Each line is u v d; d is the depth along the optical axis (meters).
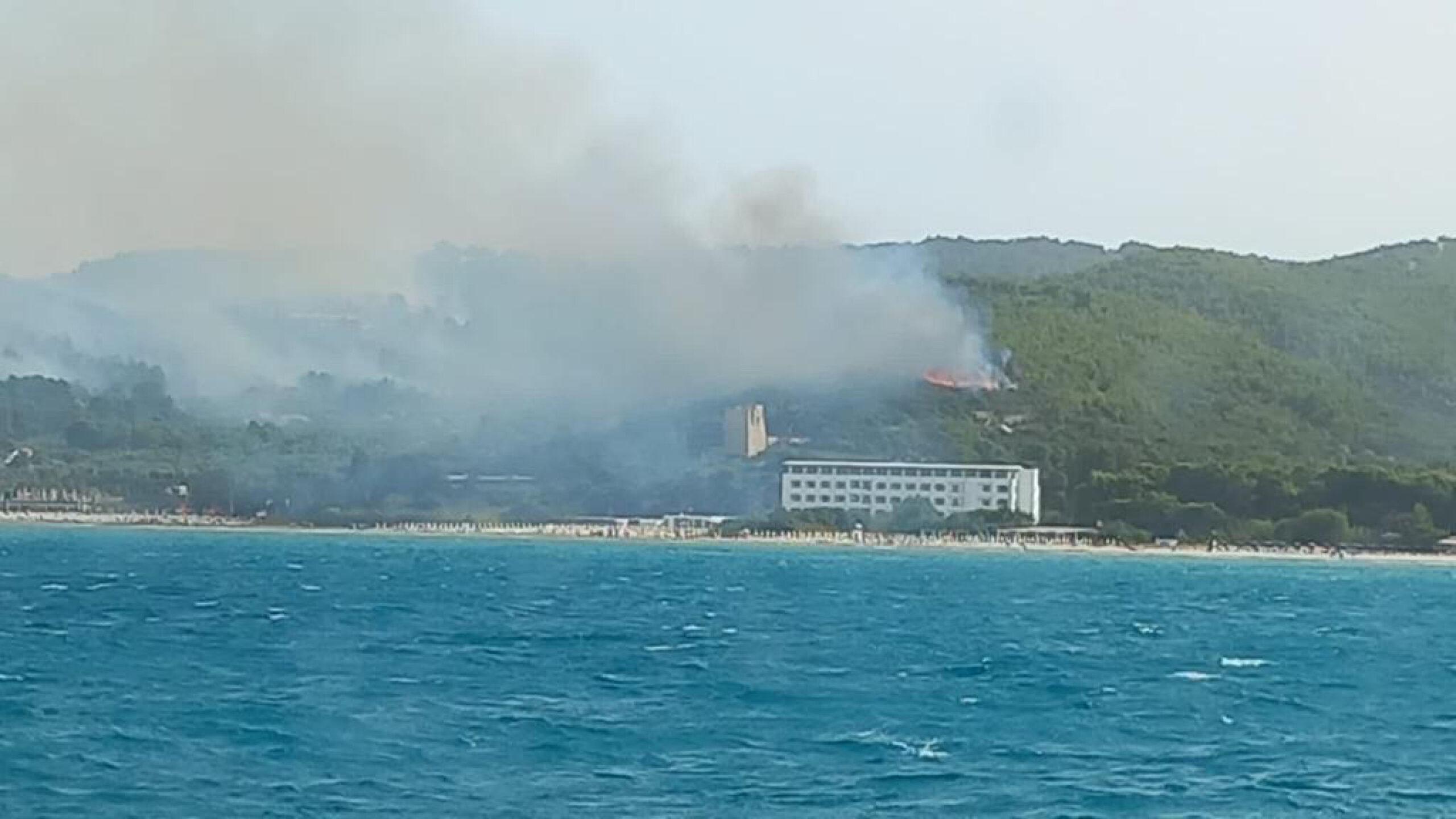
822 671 76.50
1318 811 44.09
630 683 69.50
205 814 40.44
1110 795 45.09
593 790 44.06
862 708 62.44
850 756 50.31
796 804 42.84
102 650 81.38
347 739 51.50
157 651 81.38
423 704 60.81
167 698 61.38
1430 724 62.94
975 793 44.78
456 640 91.38
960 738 54.72
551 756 49.09
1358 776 49.78
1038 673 78.62
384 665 75.88
